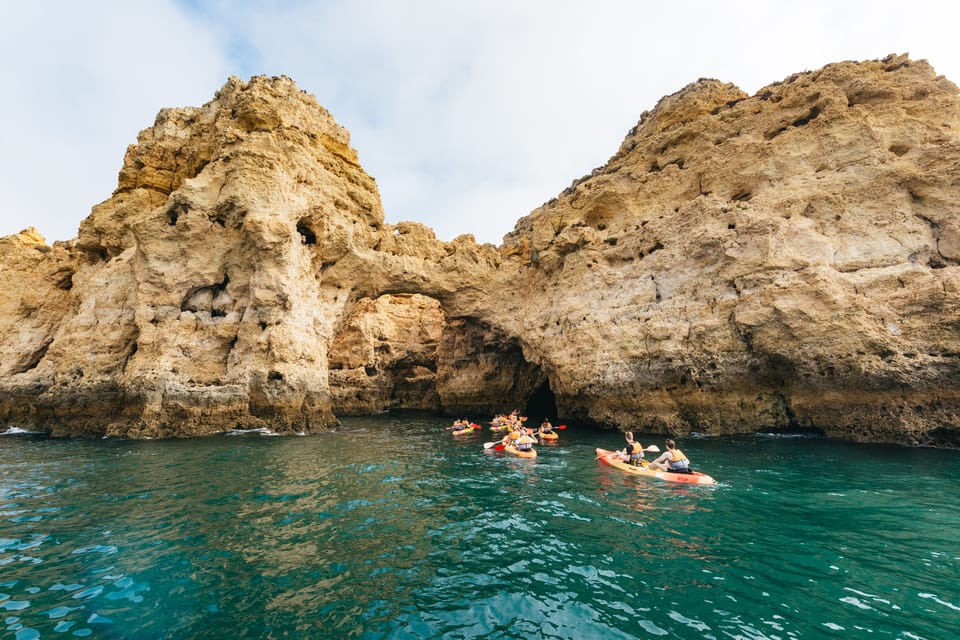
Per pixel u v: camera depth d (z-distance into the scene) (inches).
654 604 225.0
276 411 856.9
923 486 430.0
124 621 208.4
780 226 731.4
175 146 1032.8
